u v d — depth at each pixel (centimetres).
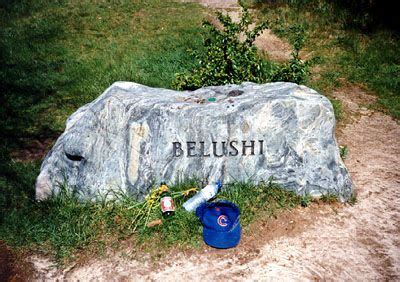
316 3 432
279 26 390
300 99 177
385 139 231
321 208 178
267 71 251
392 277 149
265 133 176
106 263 156
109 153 180
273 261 155
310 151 179
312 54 337
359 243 162
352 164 210
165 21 407
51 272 154
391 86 284
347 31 371
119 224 170
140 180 180
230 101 179
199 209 166
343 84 290
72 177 183
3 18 413
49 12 434
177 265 154
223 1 468
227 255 158
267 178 181
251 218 171
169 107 176
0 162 211
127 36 373
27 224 170
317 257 156
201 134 175
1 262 158
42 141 233
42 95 275
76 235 165
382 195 188
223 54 231
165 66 306
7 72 300
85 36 374
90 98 269
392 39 351
